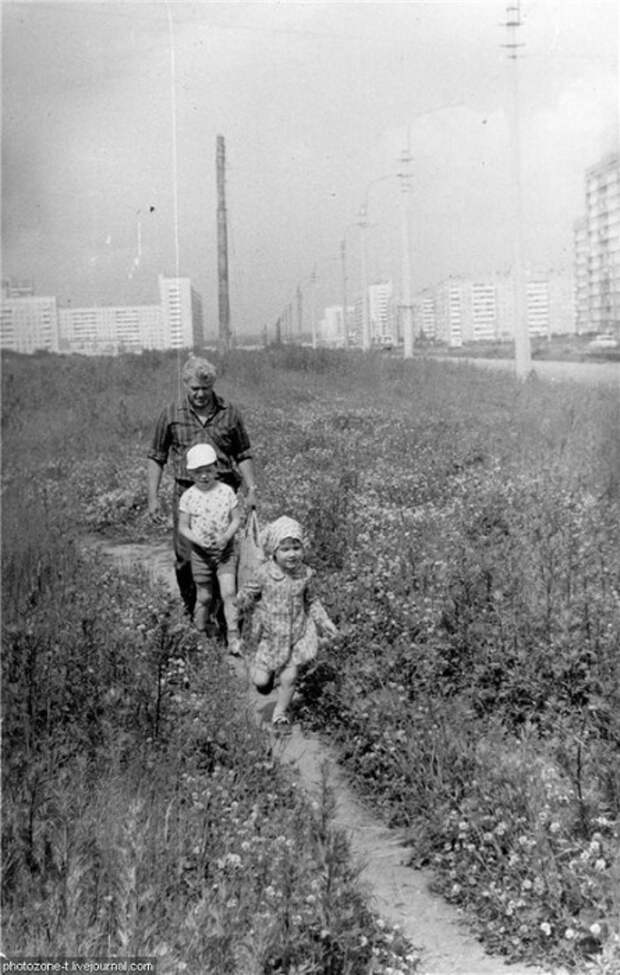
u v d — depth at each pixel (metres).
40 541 7.21
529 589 5.66
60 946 3.18
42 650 5.11
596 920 3.41
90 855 3.59
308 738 5.14
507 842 3.86
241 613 6.17
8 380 9.92
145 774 4.25
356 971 3.29
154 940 3.21
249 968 3.18
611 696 4.71
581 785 4.08
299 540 5.39
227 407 6.53
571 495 7.11
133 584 6.87
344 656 5.52
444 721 4.67
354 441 8.87
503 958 3.44
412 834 4.13
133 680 5.10
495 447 8.27
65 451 9.57
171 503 9.09
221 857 3.69
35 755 4.20
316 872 3.53
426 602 5.66
